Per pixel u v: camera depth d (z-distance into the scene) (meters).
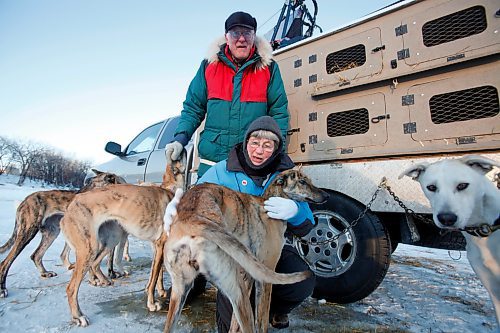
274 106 2.99
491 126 2.12
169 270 1.81
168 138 5.04
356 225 2.66
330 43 3.06
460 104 2.27
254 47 2.94
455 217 1.89
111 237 3.29
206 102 3.21
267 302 2.02
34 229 3.35
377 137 2.65
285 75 3.42
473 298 3.01
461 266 4.52
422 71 2.42
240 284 1.81
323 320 2.45
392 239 3.00
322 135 3.04
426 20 2.45
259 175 2.56
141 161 5.35
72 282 2.44
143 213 3.01
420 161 2.38
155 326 2.29
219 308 2.08
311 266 2.90
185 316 2.51
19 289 3.02
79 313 2.36
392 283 3.54
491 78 2.15
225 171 2.58
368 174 2.64
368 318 2.49
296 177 2.49
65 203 3.66
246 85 2.89
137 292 3.08
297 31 4.70
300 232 2.46
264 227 2.20
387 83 2.64
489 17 2.16
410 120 2.48
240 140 2.92
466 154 2.22
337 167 2.85
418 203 2.33
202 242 1.74
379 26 2.71
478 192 1.96
